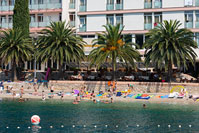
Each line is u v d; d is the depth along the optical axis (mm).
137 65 49250
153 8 56750
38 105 35969
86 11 60125
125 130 24406
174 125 26109
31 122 26859
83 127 25297
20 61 53750
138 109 33656
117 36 46469
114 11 58781
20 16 57000
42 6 64250
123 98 41250
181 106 35594
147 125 26047
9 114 30422
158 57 43875
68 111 32062
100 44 47219
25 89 47625
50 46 46969
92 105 36281
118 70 53594
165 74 50625
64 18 62219
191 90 42875
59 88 47406
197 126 25781
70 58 49625
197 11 54906
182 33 44000
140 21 57656
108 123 26625
